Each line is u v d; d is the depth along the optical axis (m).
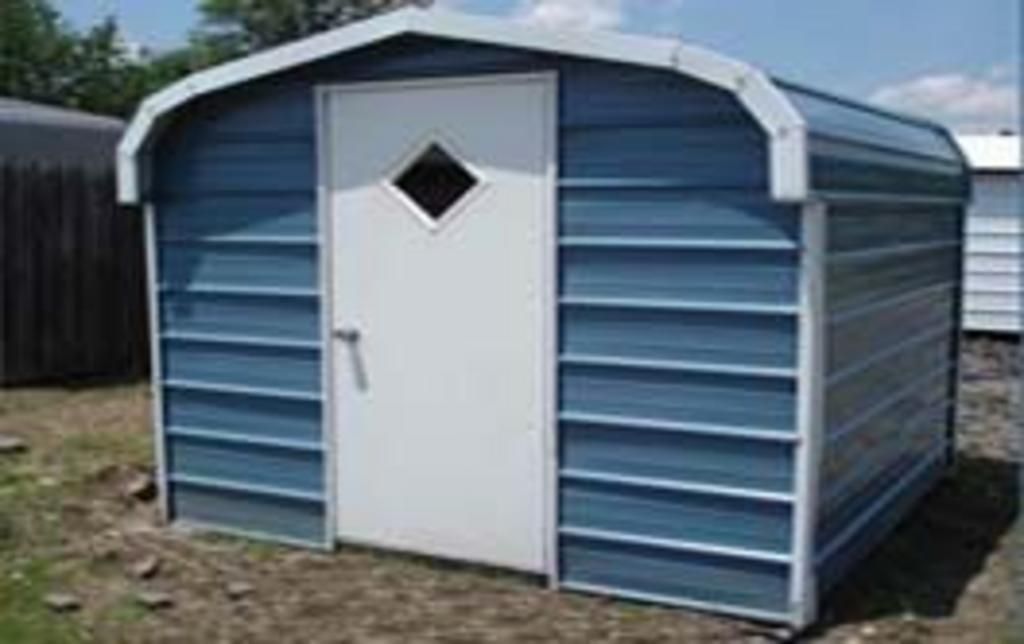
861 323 6.76
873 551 7.32
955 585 6.83
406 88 6.70
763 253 5.92
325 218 6.98
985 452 10.09
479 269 6.61
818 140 5.82
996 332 17.80
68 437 9.38
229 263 7.29
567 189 6.34
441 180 6.72
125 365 12.52
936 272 8.45
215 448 7.47
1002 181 17.53
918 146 7.71
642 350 6.24
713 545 6.16
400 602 6.42
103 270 12.27
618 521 6.38
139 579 6.72
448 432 6.78
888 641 5.99
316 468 7.18
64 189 11.91
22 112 13.25
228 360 7.37
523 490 6.61
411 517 6.94
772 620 6.07
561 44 6.16
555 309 6.41
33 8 37.22
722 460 6.11
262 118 7.11
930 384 8.54
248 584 6.65
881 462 7.40
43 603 6.35
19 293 11.55
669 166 6.09
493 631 6.05
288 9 36.50
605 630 6.05
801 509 5.94
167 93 7.16
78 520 7.59
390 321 6.87
